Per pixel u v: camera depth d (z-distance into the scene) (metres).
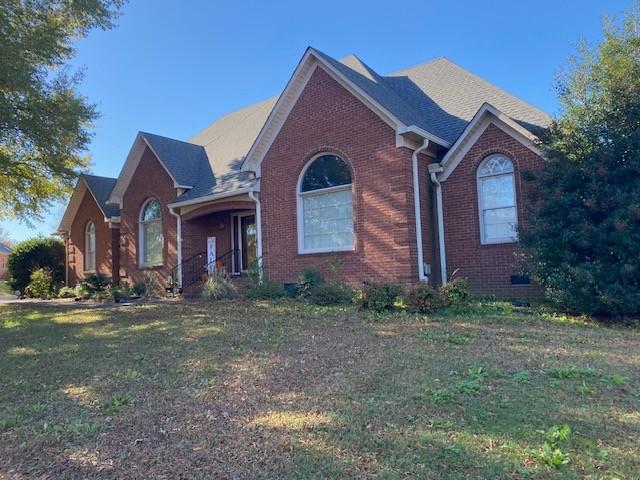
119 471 3.53
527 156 11.39
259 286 13.20
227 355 7.16
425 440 3.76
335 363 6.36
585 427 3.93
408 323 8.93
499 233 11.89
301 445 3.80
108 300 17.59
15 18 12.48
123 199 20.17
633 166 8.66
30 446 4.07
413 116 13.34
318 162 13.78
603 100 9.39
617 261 8.85
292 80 13.93
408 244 11.65
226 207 16.16
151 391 5.56
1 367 7.24
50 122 13.48
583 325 8.62
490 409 4.40
